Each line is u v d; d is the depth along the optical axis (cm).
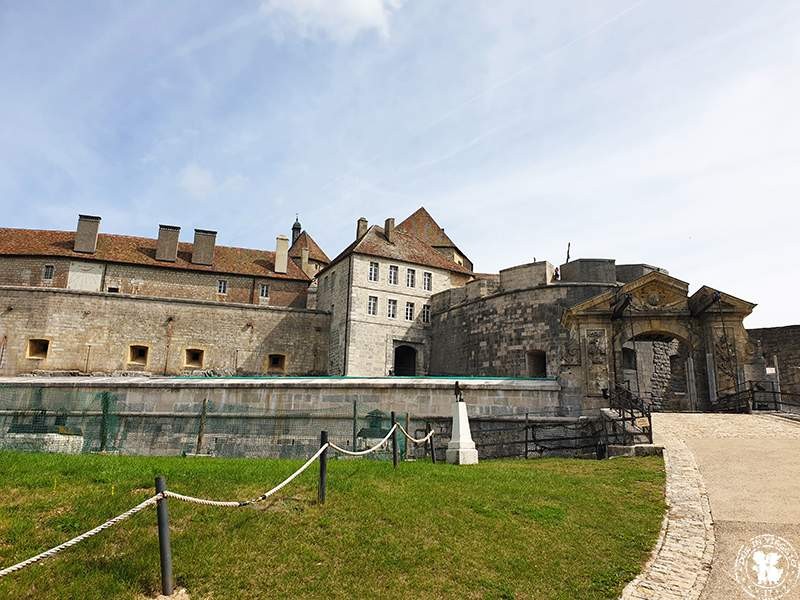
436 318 4397
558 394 2244
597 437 1912
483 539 815
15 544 708
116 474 997
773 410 2214
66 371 3741
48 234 4562
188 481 958
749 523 862
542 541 818
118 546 720
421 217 5578
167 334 4022
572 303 3431
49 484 925
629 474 1195
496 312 3788
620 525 886
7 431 2206
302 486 960
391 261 4397
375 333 4206
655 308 2356
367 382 2217
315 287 4953
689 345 2334
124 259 4438
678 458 1304
